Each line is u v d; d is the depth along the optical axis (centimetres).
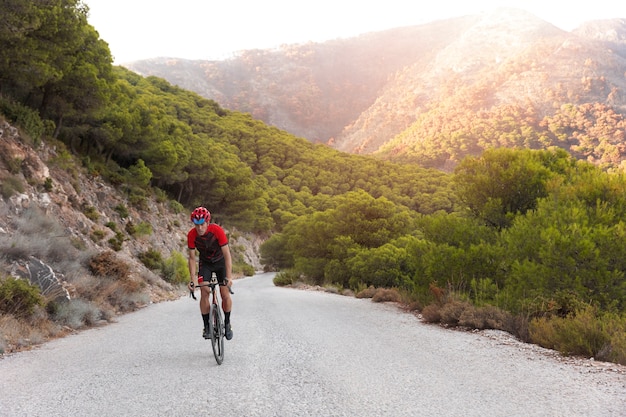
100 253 1845
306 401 444
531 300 1051
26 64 2505
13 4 1992
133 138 4200
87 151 4059
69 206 2603
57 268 1520
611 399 453
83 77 3017
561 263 1076
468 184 1725
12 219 1712
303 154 16662
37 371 617
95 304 1361
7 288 1013
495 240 1511
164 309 1641
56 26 2514
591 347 699
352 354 693
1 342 803
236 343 801
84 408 433
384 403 438
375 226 3600
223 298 653
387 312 1373
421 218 1638
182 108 14425
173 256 3353
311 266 3769
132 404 441
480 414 404
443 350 735
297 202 12862
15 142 2422
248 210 8644
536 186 1609
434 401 443
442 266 1402
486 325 995
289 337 863
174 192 7338
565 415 401
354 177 16138
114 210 3519
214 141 13450
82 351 778
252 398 455
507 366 615
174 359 666
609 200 1292
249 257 8931
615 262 1065
